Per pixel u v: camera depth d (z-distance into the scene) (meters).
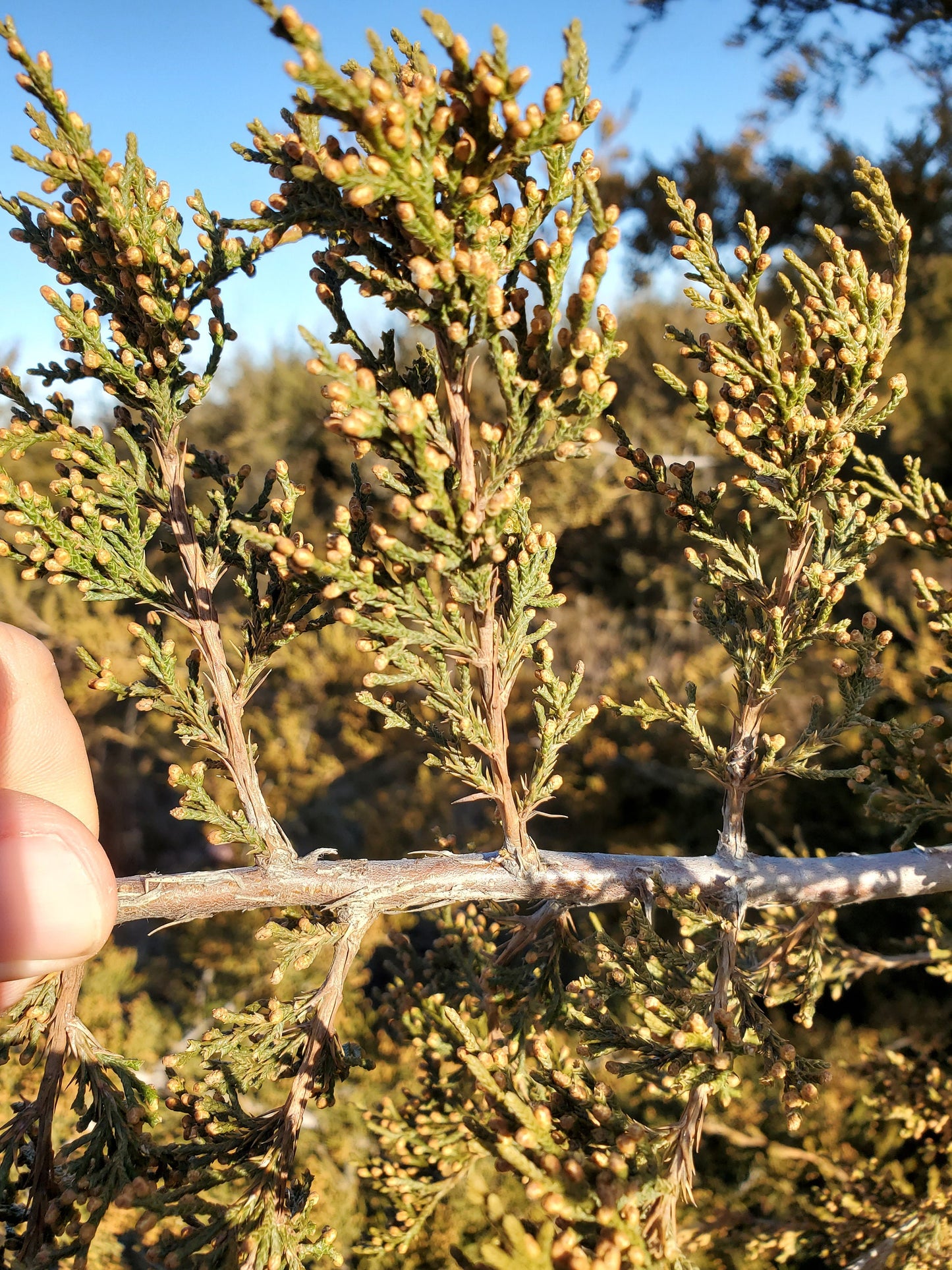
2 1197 1.85
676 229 1.96
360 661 8.99
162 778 13.85
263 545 1.61
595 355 1.48
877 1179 4.71
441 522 1.61
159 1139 5.17
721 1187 5.93
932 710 6.65
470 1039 1.49
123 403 2.10
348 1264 4.79
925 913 4.09
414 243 1.49
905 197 7.32
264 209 1.71
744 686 2.26
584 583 14.02
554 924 2.43
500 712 1.96
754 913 4.63
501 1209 1.20
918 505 2.67
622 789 9.73
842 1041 6.25
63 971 2.00
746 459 2.03
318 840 11.34
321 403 15.32
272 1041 2.04
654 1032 1.61
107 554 2.03
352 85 1.25
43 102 1.70
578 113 1.47
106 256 1.95
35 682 2.18
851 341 1.95
